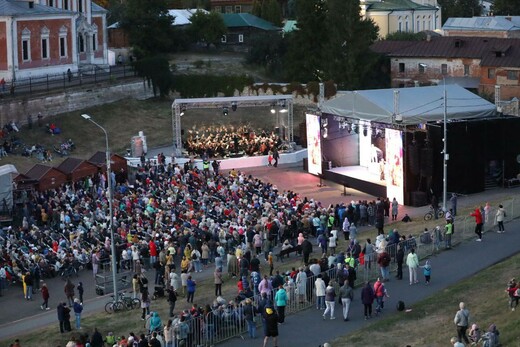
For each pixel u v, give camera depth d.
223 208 73.88
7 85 111.81
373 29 137.88
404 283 54.12
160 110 124.56
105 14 132.62
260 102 105.44
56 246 65.44
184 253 62.28
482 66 130.88
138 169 87.81
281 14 182.75
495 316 46.56
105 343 47.59
